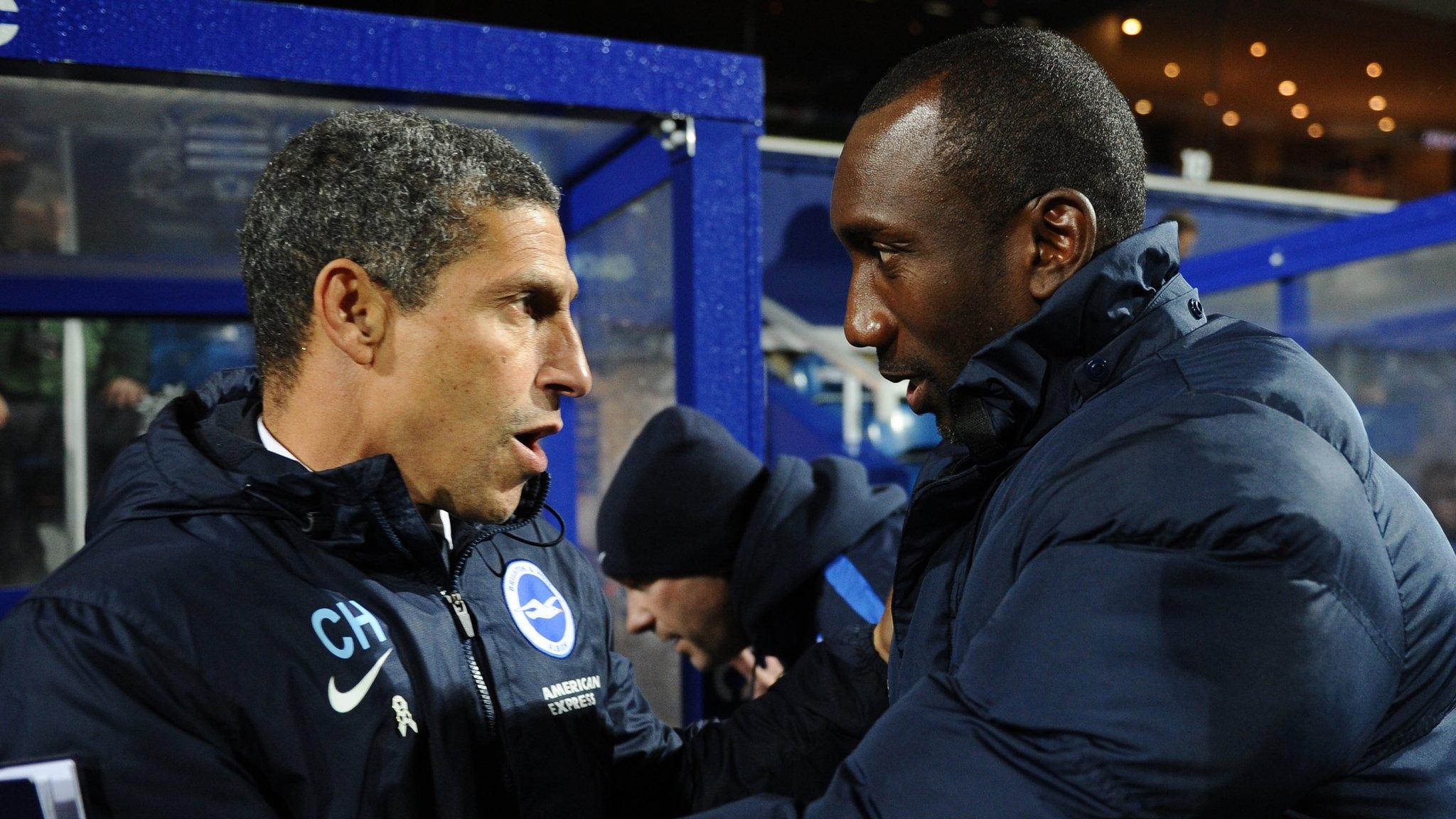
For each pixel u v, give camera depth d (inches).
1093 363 29.1
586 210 72.4
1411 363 141.7
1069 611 24.8
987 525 30.0
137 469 32.6
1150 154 233.1
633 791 42.3
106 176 61.9
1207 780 23.1
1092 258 29.4
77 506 84.0
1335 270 138.3
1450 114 237.3
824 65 219.1
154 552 30.2
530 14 188.2
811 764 41.3
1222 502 24.2
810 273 151.2
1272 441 25.2
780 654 55.9
